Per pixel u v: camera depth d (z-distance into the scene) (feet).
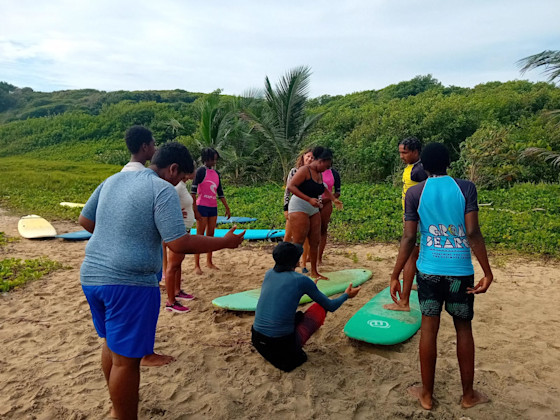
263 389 11.08
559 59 37.06
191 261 23.59
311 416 9.91
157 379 11.48
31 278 20.52
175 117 125.49
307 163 18.83
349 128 81.66
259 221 35.01
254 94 63.36
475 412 9.97
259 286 19.22
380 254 24.97
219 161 67.15
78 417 9.82
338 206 20.99
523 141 52.54
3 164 94.68
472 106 64.39
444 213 9.54
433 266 9.68
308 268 21.71
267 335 11.51
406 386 11.12
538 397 10.50
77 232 31.30
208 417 9.97
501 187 49.29
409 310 15.29
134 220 8.23
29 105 210.59
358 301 17.26
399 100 91.81
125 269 8.11
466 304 9.65
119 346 8.21
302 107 61.26
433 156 9.81
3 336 14.28
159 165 9.47
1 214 41.24
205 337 14.12
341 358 12.77
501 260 23.02
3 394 10.87
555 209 34.50
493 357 12.58
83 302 17.44
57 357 12.82
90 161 112.68
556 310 16.08
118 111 143.84
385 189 48.34
